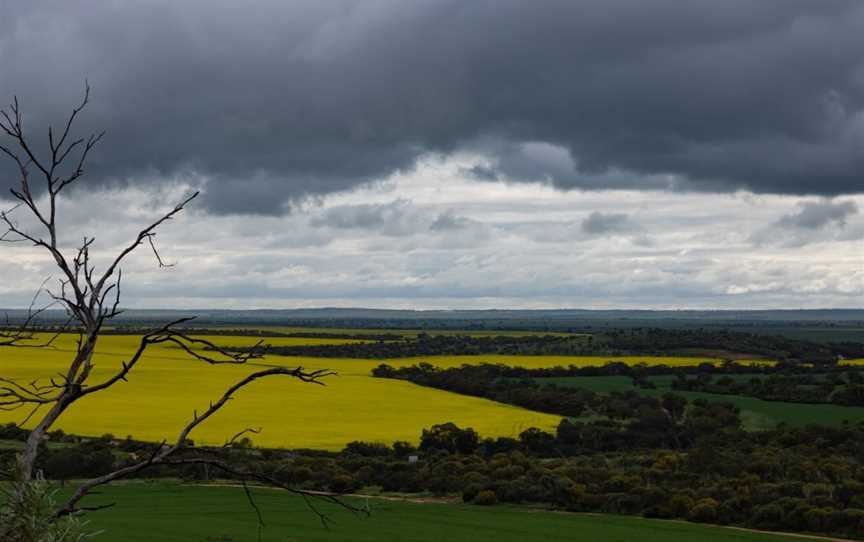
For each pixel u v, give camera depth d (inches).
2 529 258.4
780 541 1775.3
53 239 267.3
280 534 1673.2
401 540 1678.2
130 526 1680.6
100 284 270.1
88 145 272.8
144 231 273.9
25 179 266.4
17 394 263.1
